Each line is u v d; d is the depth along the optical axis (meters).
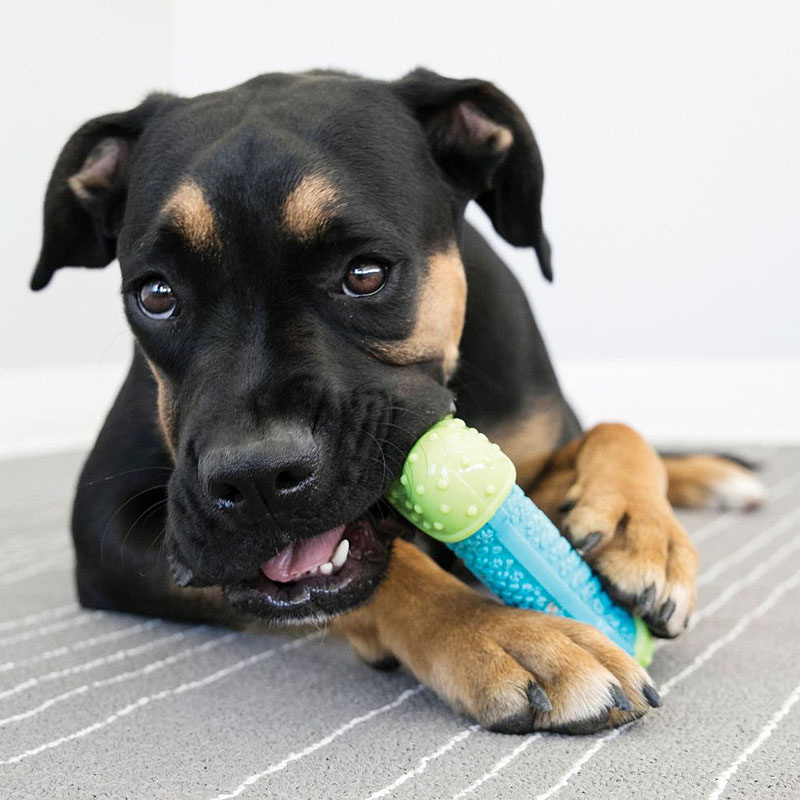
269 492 0.55
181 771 0.52
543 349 0.84
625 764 0.51
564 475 0.75
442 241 0.68
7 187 1.62
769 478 1.21
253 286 0.61
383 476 0.59
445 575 0.62
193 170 0.63
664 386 1.62
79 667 0.66
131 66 1.84
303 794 0.49
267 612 0.59
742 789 0.49
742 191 1.55
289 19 1.83
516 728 0.54
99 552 0.73
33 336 1.67
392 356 0.64
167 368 0.65
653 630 0.60
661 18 1.56
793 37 1.50
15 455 1.57
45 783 0.51
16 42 1.64
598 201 1.63
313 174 0.62
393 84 0.72
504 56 1.66
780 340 1.56
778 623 0.69
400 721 0.56
